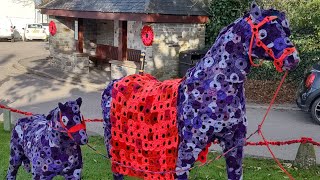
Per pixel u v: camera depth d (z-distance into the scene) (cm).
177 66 1463
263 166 677
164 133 451
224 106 414
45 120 501
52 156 454
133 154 480
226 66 415
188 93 427
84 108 1140
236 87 417
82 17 1598
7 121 870
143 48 1459
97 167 663
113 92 492
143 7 1359
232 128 425
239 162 459
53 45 1859
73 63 1716
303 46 1300
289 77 1332
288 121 1023
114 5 1462
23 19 3394
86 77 1609
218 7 1503
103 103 505
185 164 436
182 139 436
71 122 431
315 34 1315
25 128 510
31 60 2052
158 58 1423
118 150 495
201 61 434
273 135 897
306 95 1001
